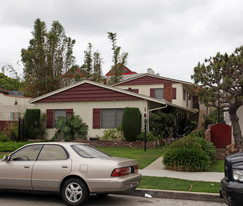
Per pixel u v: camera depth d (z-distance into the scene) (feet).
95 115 67.36
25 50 102.17
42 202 24.98
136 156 47.98
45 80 99.35
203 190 27.14
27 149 25.88
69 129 65.87
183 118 87.04
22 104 83.20
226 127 51.19
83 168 23.06
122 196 27.55
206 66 46.24
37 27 102.37
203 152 38.06
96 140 64.80
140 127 61.21
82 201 22.82
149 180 31.42
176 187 28.45
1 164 25.61
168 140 65.92
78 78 110.42
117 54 114.52
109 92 66.08
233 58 44.14
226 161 20.39
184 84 94.53
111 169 22.54
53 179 23.72
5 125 79.77
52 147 25.21
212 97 44.50
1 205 23.95
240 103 45.16
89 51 114.11
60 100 69.87
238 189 18.31
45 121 71.00
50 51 101.55
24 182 24.54
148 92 96.48
